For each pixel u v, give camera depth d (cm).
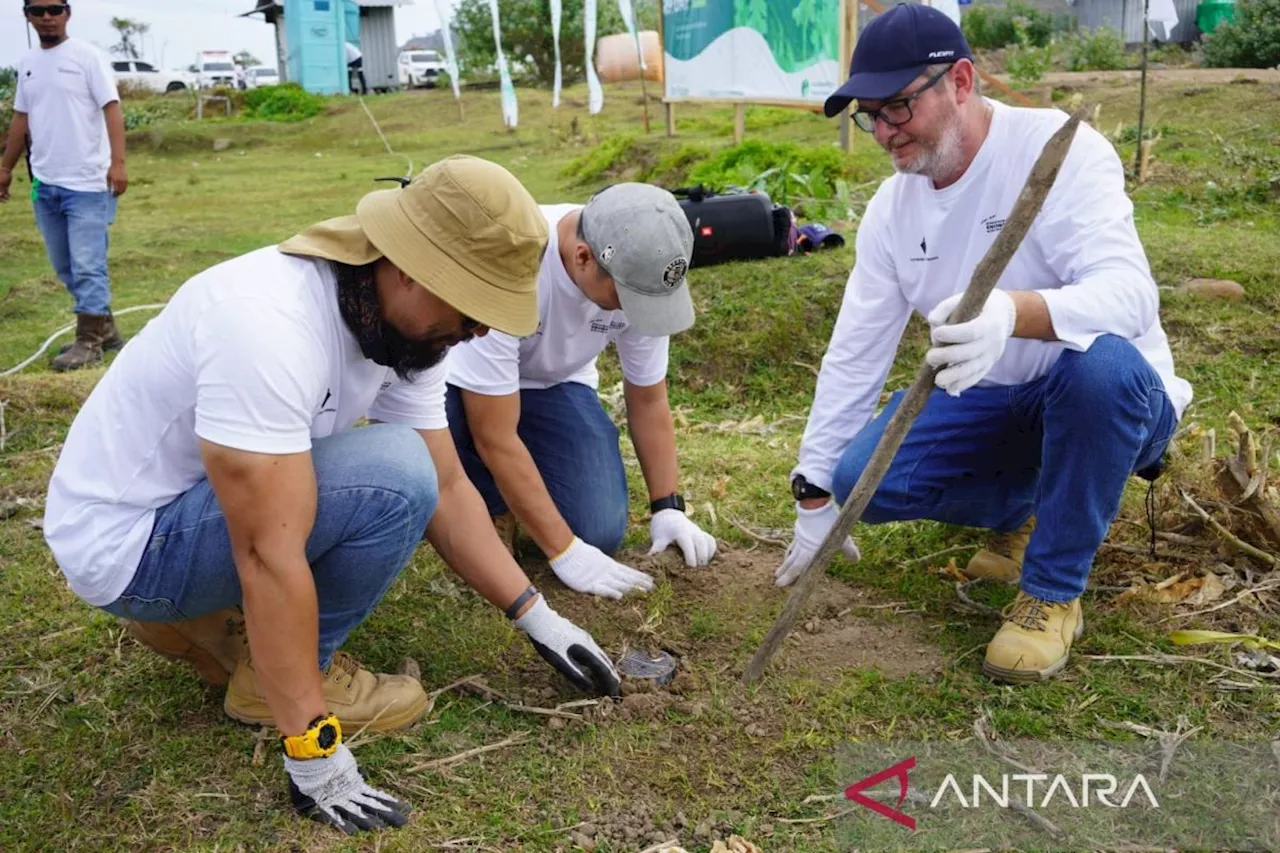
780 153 849
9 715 284
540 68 2527
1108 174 280
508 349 307
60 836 239
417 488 247
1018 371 304
